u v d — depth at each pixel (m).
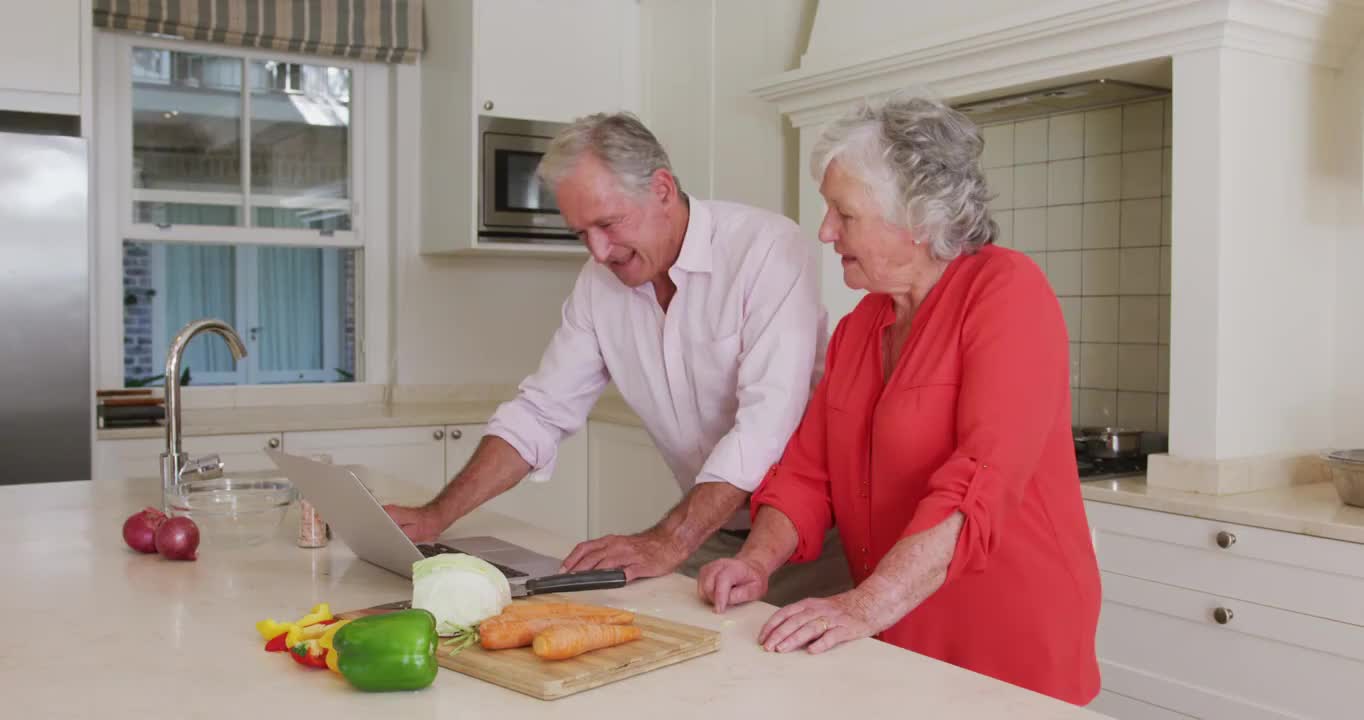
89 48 3.50
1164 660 2.50
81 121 3.51
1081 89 2.86
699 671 1.17
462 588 1.24
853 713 1.04
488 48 4.06
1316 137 2.64
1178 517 2.44
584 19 4.28
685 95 4.19
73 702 1.08
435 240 4.36
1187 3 2.39
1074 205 3.27
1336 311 2.71
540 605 1.30
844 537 1.69
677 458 2.15
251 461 3.76
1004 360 1.42
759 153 3.83
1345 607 2.16
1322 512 2.28
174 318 5.30
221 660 1.21
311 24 4.11
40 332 3.38
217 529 1.75
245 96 4.17
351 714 1.04
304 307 5.54
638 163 1.80
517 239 4.17
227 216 4.18
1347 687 2.17
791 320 1.81
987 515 1.34
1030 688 1.53
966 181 1.47
